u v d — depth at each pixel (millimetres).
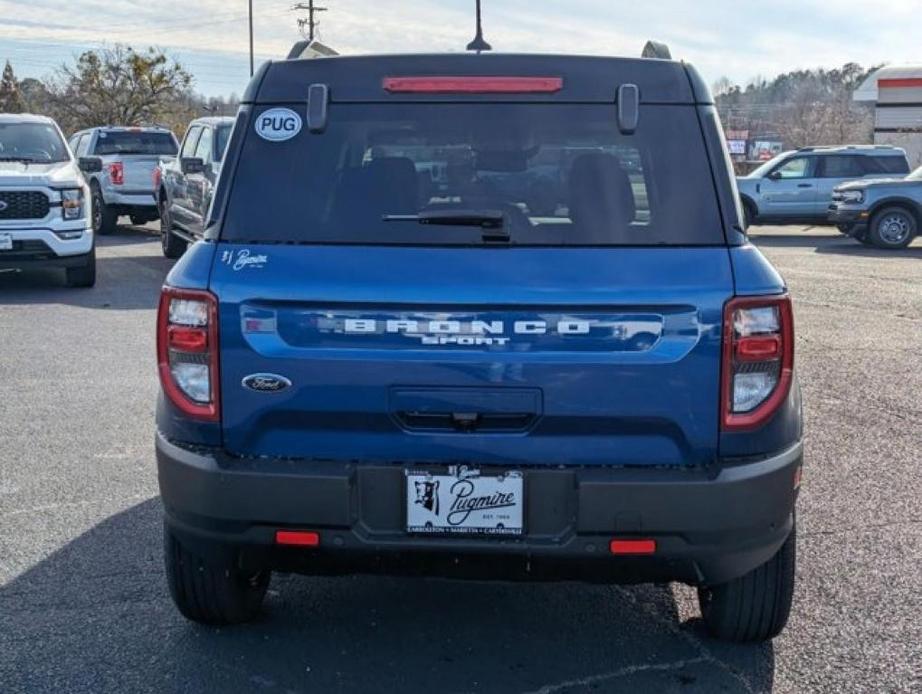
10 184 12062
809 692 3547
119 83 46438
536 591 4375
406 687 3568
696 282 3137
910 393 7906
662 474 3146
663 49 3717
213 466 3223
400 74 3473
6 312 11266
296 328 3195
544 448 3162
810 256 18328
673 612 4184
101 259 16406
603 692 3545
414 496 3182
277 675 3646
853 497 5523
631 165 3357
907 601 4254
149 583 4391
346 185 3361
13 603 4180
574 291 3117
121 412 7176
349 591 4359
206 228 3420
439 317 3143
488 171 3441
